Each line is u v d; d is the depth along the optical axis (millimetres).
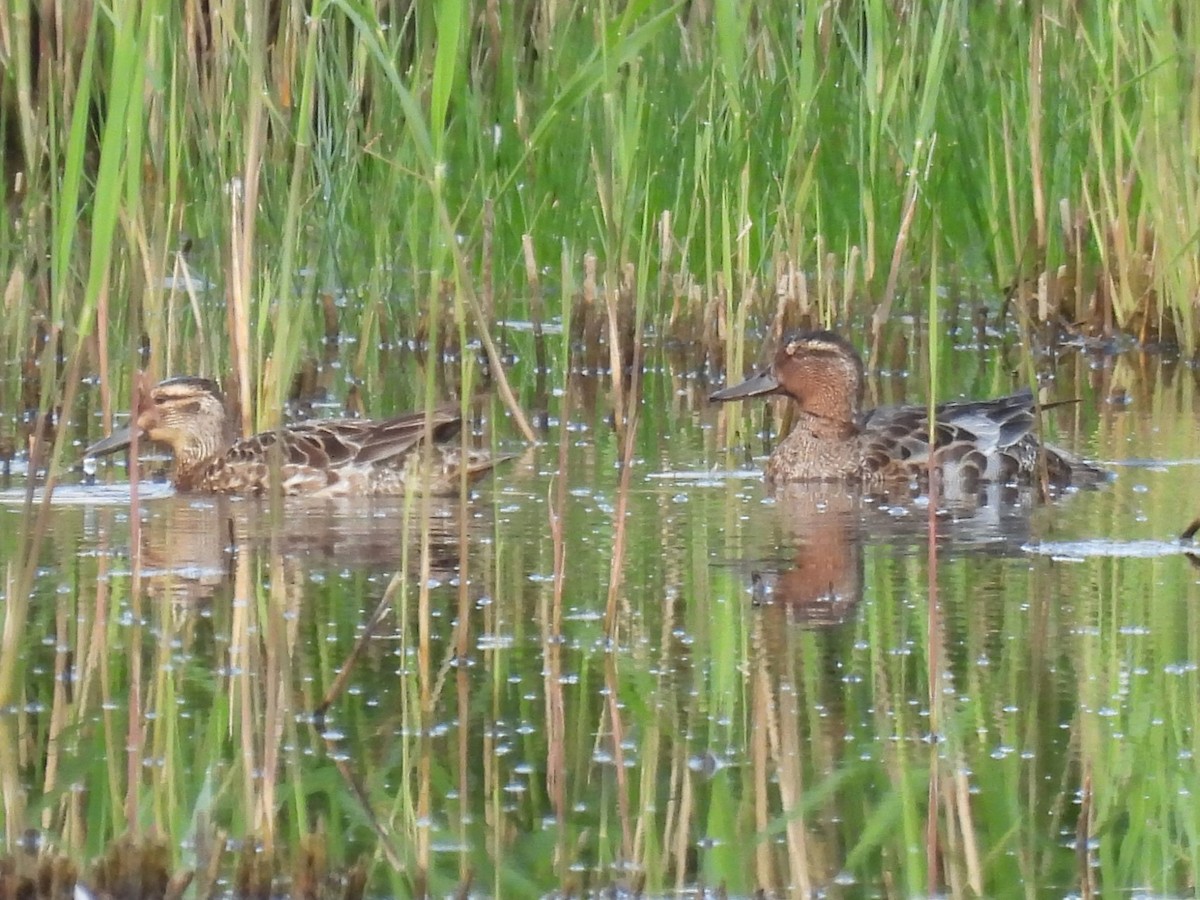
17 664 9883
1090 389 19109
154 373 15305
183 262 16656
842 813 7977
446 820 7961
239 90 15039
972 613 10789
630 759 8578
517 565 12141
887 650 10094
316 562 12234
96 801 8133
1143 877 7355
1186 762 8445
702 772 8430
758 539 12984
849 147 20297
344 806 8086
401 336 21141
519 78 20047
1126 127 19688
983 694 9344
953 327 22766
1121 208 21219
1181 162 20031
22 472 15242
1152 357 21031
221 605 11070
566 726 8984
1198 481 14828
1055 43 21438
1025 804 8031
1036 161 21516
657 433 17250
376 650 10180
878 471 15266
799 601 11141
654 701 9312
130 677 9477
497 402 18469
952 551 12484
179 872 7406
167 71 14711
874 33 14266
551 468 15633
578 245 20641
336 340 21094
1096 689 9375
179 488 15062
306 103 11844
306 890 7191
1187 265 20453
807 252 21109
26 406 17312
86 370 18875
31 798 8156
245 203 14742
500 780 8359
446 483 14852
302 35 16547
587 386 19547
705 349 20203
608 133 10492
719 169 18359
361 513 14039
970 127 21406
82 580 11664
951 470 15242
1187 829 7762
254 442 15156
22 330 17062
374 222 18812
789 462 15430
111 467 15758
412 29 19875
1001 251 22203
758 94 17984
